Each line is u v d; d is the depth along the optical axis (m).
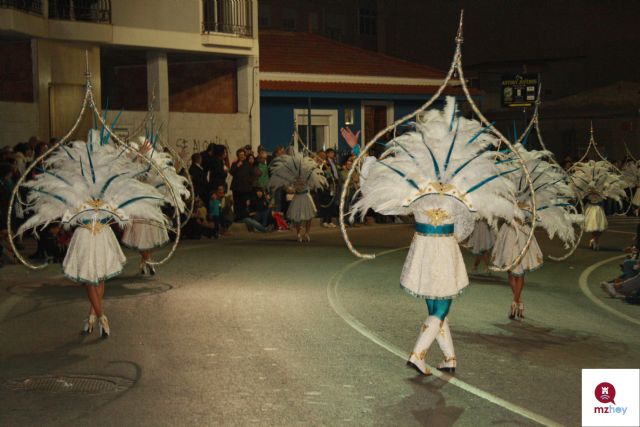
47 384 7.17
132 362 7.93
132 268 14.40
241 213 22.34
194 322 9.82
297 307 10.84
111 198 9.12
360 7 50.66
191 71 29.86
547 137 40.59
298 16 48.12
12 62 23.25
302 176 19.09
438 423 6.16
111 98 29.61
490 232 13.98
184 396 6.81
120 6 25.02
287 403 6.63
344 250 17.58
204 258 15.92
